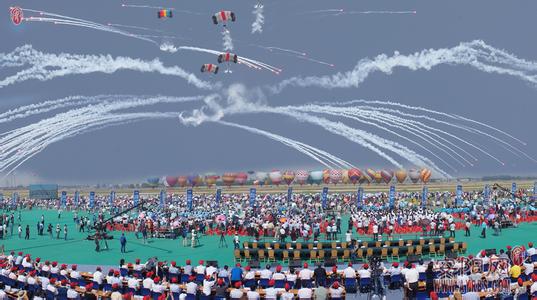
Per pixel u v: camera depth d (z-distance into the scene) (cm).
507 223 7025
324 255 4712
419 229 6431
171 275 3634
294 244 4947
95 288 3403
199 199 13088
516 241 5784
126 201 12469
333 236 5844
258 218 6969
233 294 2970
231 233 6781
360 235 6262
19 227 7275
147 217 7506
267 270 3419
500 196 11262
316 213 8375
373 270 3500
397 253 4731
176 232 6850
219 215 7156
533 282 3000
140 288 3269
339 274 3541
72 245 6331
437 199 11419
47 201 14638
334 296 2988
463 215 7638
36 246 6291
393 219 6431
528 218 7631
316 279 3416
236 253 4947
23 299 3097
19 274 3459
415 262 3934
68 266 4916
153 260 3834
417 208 8881
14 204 13475
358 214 6875
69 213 11962
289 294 2919
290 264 4059
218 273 3469
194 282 3241
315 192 18625
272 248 5000
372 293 3459
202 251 5638
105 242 6022
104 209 10925
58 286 3284
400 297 3375
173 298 3169
